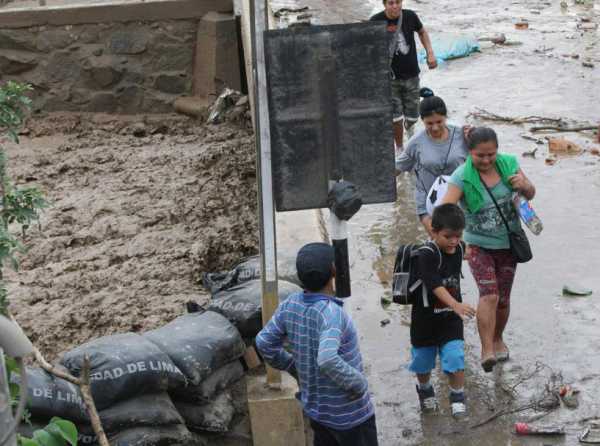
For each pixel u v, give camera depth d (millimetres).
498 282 15383
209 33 28438
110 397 12570
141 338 13422
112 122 28969
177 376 13141
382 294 18438
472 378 15680
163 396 13227
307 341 11227
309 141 12359
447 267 14094
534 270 18969
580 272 18781
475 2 41312
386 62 12141
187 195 22547
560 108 27703
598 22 37250
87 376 10898
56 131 28422
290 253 16906
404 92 24703
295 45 12039
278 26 36594
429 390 14852
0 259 12039
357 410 11375
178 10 28719
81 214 21781
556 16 38562
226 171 23828
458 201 15055
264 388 13875
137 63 29203
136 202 22328
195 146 26281
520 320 17266
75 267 19062
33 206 12859
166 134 27859
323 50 12062
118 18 28844
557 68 31500
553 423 14344
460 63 32688
